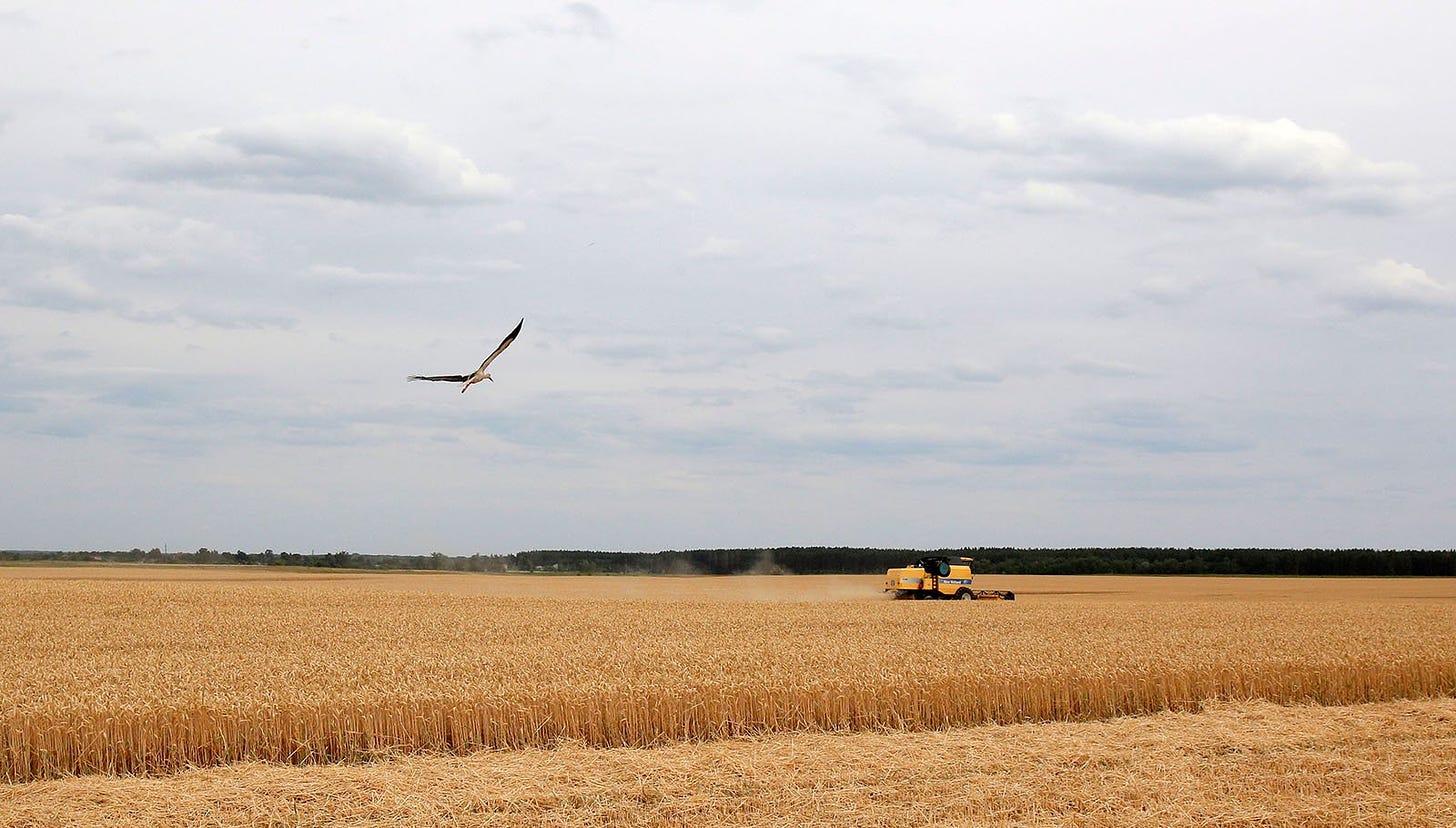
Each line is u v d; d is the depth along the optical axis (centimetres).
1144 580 11044
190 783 1581
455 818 1437
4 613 4622
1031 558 14175
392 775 1609
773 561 13900
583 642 3216
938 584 6306
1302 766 1677
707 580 10650
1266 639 3125
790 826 1380
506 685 2020
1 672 2366
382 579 10056
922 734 1931
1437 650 2759
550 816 1436
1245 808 1438
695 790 1546
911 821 1394
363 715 1805
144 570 12125
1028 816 1406
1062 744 1811
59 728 1678
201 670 2383
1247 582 10688
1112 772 1623
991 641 3086
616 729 1889
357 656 2766
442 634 3619
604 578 11444
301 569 13325
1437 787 1542
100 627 3944
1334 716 2112
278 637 3528
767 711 1964
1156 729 1969
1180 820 1387
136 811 1456
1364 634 3350
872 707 2019
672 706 1912
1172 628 3747
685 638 3369
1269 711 2159
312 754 1759
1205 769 1661
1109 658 2491
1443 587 9319
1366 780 1587
